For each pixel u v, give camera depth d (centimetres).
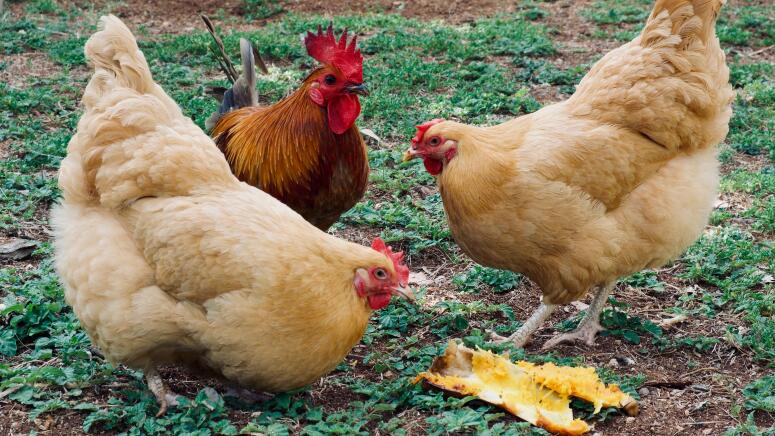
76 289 180
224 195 181
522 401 187
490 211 196
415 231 238
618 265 200
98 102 183
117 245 178
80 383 188
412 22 390
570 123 198
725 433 183
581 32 387
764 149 276
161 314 176
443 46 354
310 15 411
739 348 203
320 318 177
